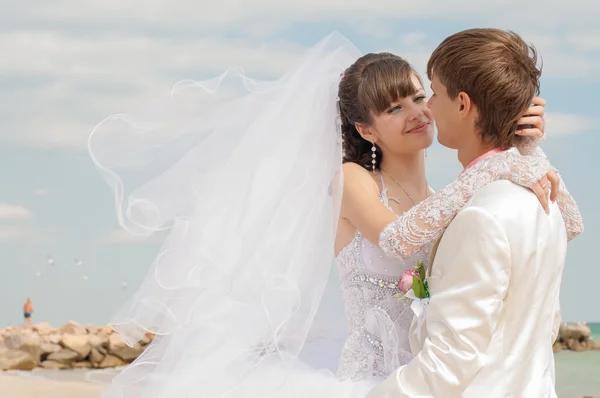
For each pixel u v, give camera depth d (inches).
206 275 106.2
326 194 108.7
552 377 89.6
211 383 104.1
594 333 1438.2
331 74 114.3
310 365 111.3
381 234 97.3
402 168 114.1
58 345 595.5
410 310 107.7
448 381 83.8
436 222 92.1
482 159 93.4
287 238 105.1
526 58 93.7
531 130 93.5
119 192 105.2
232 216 107.1
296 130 109.6
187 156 109.5
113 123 106.2
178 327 106.7
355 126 113.9
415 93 110.3
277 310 102.3
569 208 101.5
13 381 329.7
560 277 92.6
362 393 101.7
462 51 93.2
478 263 85.4
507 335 86.7
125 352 610.9
